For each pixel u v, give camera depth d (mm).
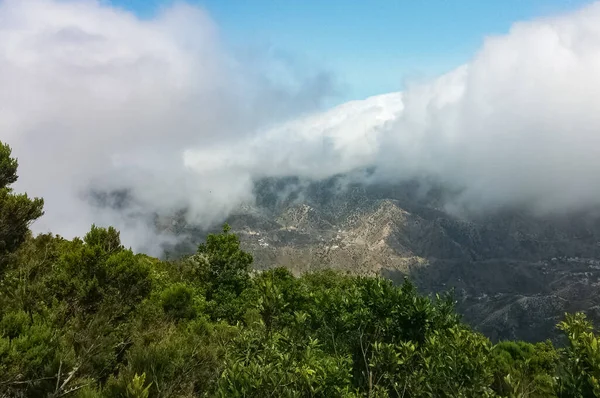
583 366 5926
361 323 8883
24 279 13969
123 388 9273
